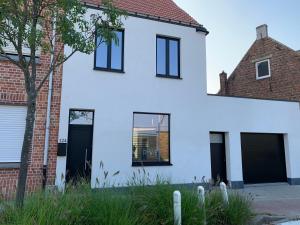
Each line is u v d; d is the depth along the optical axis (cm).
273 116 1437
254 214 715
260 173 1432
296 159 1462
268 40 1783
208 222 593
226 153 1336
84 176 1031
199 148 1245
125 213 483
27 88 516
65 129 1023
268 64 1767
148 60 1205
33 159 951
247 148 1423
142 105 1164
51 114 1004
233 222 630
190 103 1258
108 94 1112
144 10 1248
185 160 1212
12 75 947
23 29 491
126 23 1191
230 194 714
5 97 931
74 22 539
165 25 1266
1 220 427
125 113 1129
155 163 1164
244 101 1376
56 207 454
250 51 1900
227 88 2033
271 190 1254
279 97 1670
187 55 1291
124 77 1150
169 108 1215
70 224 445
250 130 1373
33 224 416
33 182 941
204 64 1317
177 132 1217
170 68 1270
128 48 1177
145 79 1186
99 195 521
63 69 1052
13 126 943
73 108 1051
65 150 1003
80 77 1075
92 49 559
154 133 1189
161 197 573
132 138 1134
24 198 489
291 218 777
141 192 582
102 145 1075
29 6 519
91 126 1085
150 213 533
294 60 1605
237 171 1320
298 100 1554
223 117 1318
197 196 605
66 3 505
